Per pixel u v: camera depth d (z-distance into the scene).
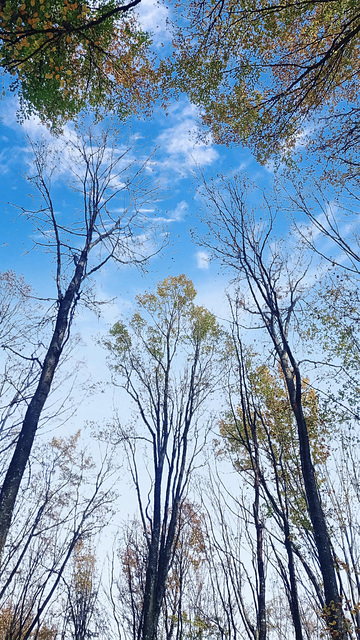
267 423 12.81
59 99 10.64
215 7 10.47
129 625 17.75
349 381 11.59
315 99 11.04
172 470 13.09
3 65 8.94
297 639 8.54
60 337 9.59
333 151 11.08
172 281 17.23
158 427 13.45
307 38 10.91
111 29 10.18
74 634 19.27
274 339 11.56
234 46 10.98
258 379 13.15
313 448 12.19
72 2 8.50
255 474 10.88
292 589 9.12
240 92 11.48
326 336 12.21
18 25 8.30
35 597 17.89
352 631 8.73
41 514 17.80
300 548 10.88
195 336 16.09
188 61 11.27
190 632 15.62
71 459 20.14
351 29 9.91
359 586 9.95
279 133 11.45
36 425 8.44
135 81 11.59
